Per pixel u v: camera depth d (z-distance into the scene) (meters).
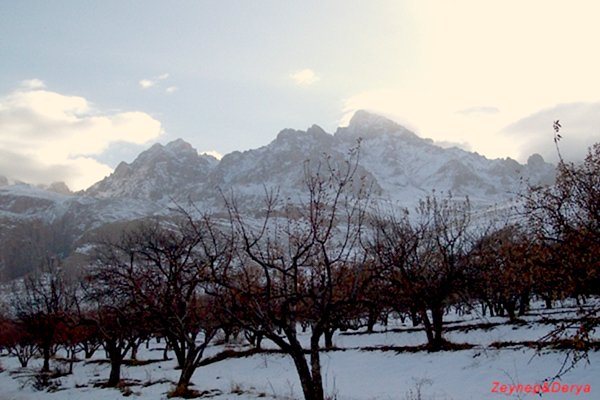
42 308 40.62
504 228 23.19
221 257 16.75
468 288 27.44
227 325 15.32
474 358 23.47
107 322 27.88
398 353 28.20
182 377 21.38
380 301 17.67
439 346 27.03
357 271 14.96
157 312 21.39
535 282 13.88
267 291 13.72
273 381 27.66
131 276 23.12
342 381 25.89
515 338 27.34
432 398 19.42
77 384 28.78
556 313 33.00
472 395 18.81
